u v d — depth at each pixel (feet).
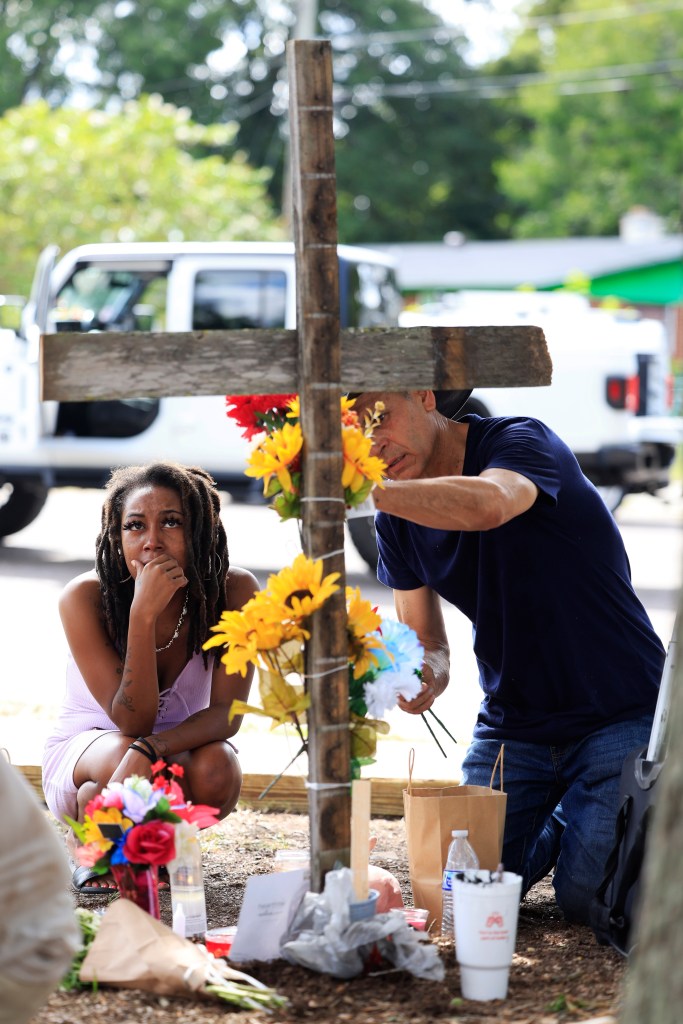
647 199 212.64
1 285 122.01
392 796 30.66
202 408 62.34
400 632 19.49
